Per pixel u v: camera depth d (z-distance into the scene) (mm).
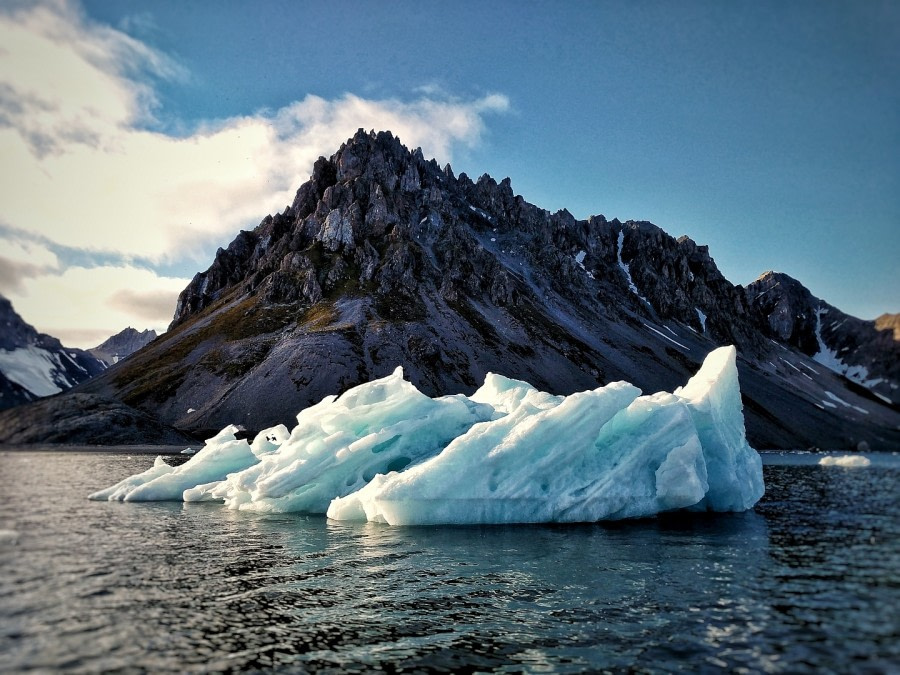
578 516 23031
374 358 145375
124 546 18953
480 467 22531
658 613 12141
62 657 9672
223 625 11484
